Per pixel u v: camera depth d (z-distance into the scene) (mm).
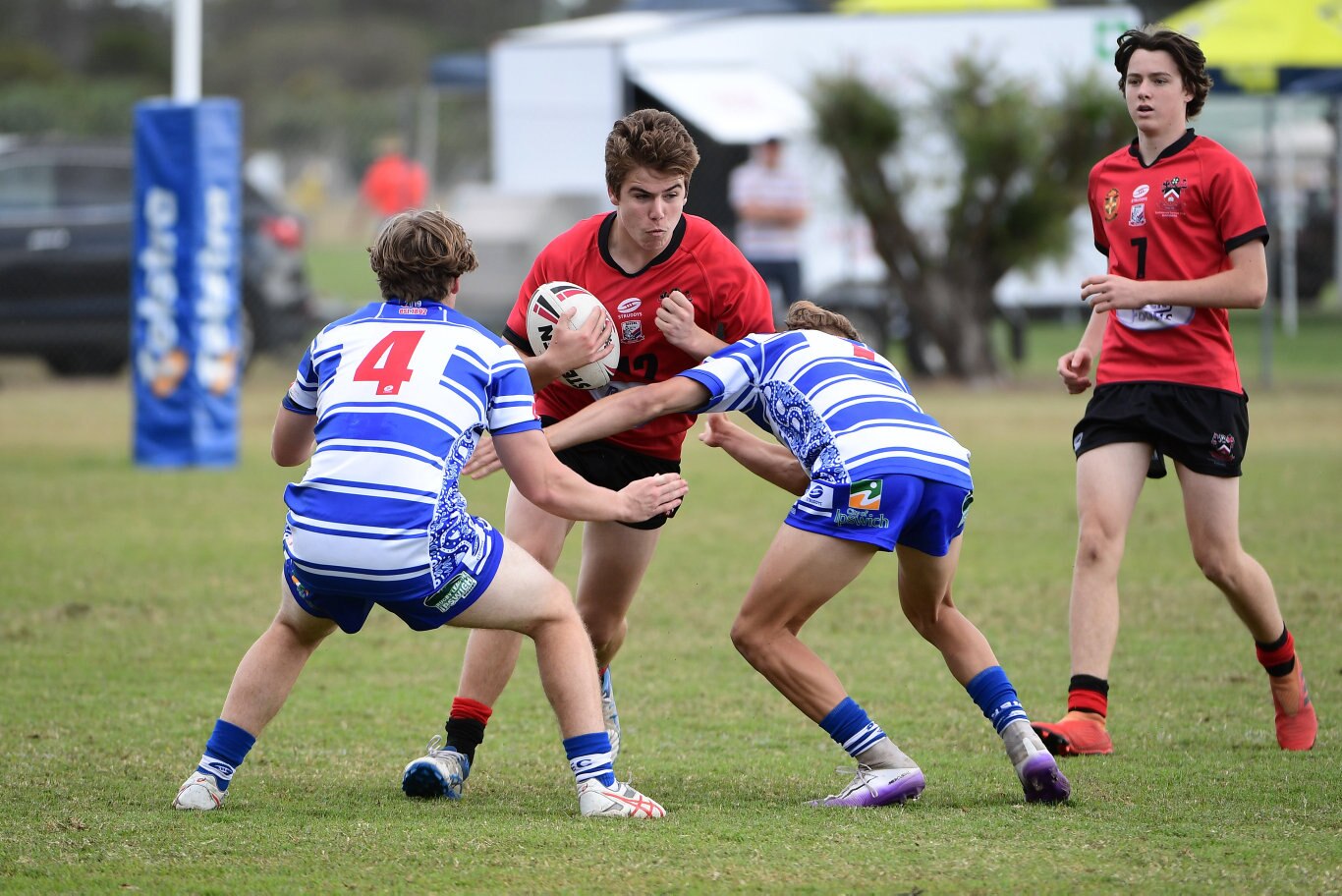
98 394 58469
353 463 14023
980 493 37844
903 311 65750
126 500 36625
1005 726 15469
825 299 66375
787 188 61844
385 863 12914
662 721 19469
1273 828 14133
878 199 61312
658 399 15516
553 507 14727
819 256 72562
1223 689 20594
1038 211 60000
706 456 47156
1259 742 17922
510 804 15438
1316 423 49469
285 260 59375
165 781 16125
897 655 22922
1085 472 18438
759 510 36844
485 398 14609
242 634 24094
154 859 13047
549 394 18000
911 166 61219
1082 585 18109
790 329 16734
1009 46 68688
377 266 15023
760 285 17406
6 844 13477
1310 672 21312
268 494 37781
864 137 60562
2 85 147375
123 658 22422
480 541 14477
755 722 19375
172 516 34688
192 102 41062
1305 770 16562
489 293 64625
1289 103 80188
